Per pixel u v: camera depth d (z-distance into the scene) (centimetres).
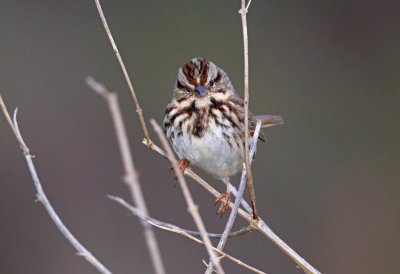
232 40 1791
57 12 1741
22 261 1514
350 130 1731
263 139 1088
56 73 1706
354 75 1792
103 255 1495
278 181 1628
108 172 1580
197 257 1481
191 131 992
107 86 1706
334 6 1823
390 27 1806
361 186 1655
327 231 1599
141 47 1752
